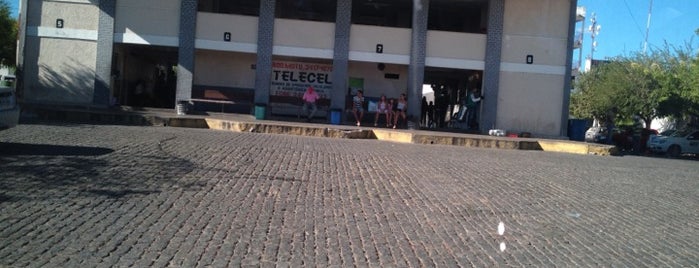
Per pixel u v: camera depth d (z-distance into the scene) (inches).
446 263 227.3
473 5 1077.1
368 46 1015.0
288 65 1083.3
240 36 1008.2
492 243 259.6
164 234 246.1
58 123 707.4
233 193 335.6
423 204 336.8
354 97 1001.5
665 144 1289.4
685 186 477.1
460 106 1165.1
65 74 995.9
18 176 333.1
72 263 203.9
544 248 254.8
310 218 289.3
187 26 998.4
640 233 289.9
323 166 467.5
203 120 807.1
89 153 435.2
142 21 997.8
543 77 1007.0
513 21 1003.9
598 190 420.5
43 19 992.9
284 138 718.5
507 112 1009.5
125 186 330.3
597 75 1753.2
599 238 276.2
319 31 1011.9
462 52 1011.9
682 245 269.3
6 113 430.0
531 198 371.2
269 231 261.1
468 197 364.2
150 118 789.9
